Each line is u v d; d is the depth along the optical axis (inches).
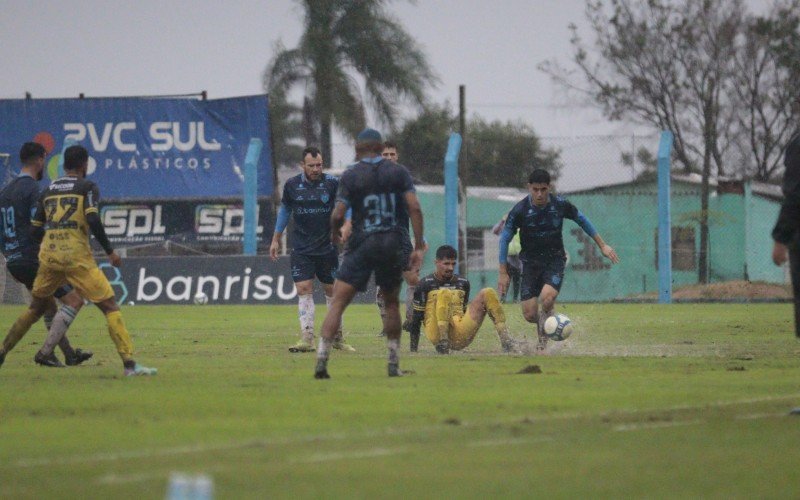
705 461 812.0
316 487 721.0
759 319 2950.3
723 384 1307.8
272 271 4131.4
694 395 1192.8
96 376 1434.5
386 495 699.4
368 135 1371.8
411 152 6968.5
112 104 4820.4
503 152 6540.4
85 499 684.7
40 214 1462.8
